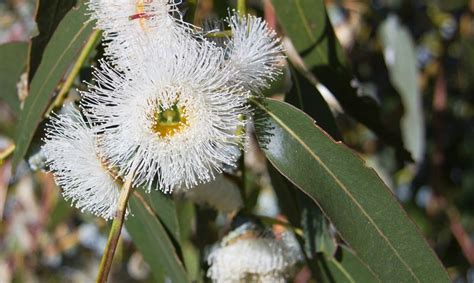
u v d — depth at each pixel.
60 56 0.42
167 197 0.43
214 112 0.36
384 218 0.39
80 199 0.38
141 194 0.43
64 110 0.43
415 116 0.62
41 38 0.43
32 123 0.42
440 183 0.71
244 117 0.38
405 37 0.63
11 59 0.50
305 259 0.44
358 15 0.70
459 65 0.74
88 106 0.38
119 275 0.74
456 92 0.75
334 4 0.69
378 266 0.39
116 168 0.38
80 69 0.43
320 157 0.40
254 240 0.43
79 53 0.42
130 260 0.73
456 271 0.72
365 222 0.39
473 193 0.74
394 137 0.49
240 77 0.37
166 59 0.36
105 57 0.41
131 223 0.46
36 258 0.76
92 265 0.79
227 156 0.36
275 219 0.44
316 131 0.40
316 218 0.43
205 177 0.36
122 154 0.36
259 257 0.43
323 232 0.43
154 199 0.43
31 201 0.74
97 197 0.38
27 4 0.79
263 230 0.43
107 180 0.38
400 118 0.62
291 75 0.44
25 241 0.75
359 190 0.39
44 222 0.73
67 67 0.41
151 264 0.47
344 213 0.39
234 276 0.43
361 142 0.71
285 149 0.39
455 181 0.75
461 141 0.74
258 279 0.43
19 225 0.74
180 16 0.36
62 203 0.67
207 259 0.46
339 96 0.47
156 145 0.36
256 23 0.38
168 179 0.36
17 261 0.75
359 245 0.39
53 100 0.43
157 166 0.36
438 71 0.72
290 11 0.47
